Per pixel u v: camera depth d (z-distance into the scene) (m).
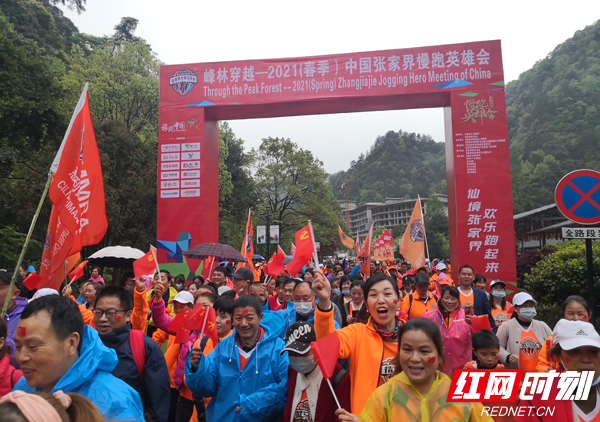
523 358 4.86
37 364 2.11
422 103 13.27
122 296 3.33
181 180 13.49
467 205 12.27
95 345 2.32
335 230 37.81
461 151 12.42
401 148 165.25
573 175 5.43
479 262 12.10
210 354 3.57
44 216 18.42
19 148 16.45
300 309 4.34
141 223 21.34
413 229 12.58
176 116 13.62
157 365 3.31
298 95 13.17
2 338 2.89
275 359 3.43
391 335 3.02
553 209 29.72
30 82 15.91
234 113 13.92
